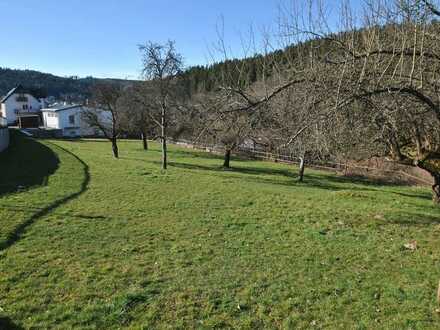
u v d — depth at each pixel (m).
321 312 7.14
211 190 19.77
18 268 8.80
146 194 17.91
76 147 46.62
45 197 16.05
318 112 6.04
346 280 8.60
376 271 9.16
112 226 12.49
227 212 14.99
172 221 13.43
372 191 23.70
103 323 6.61
